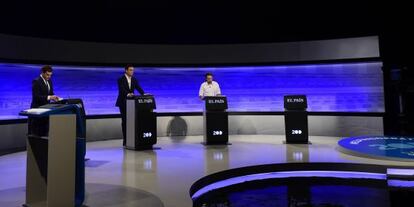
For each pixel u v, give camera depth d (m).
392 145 6.41
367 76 8.45
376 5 8.50
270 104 9.20
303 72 8.96
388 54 8.20
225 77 9.31
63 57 8.00
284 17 9.32
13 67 7.48
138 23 9.12
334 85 8.73
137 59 8.77
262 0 9.30
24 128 7.58
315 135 8.92
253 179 5.19
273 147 6.95
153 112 6.90
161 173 4.72
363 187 4.87
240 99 9.31
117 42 9.01
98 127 8.57
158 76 9.09
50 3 8.18
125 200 3.50
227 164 5.29
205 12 9.37
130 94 6.93
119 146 7.42
